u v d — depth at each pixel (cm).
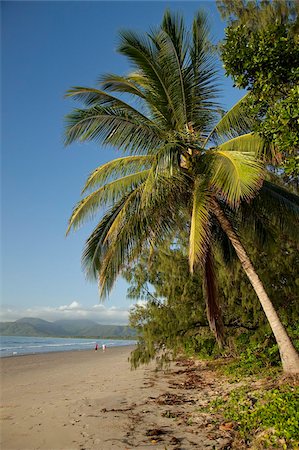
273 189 1078
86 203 1019
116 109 958
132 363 1358
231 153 854
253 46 642
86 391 1218
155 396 1066
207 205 885
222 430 686
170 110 1016
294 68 625
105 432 712
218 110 1059
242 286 1250
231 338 1438
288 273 1258
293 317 1244
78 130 961
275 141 583
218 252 1227
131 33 928
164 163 867
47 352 4219
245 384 1025
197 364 1772
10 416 869
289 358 873
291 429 582
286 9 1001
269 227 1155
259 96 663
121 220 988
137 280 1443
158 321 1355
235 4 1173
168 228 1097
